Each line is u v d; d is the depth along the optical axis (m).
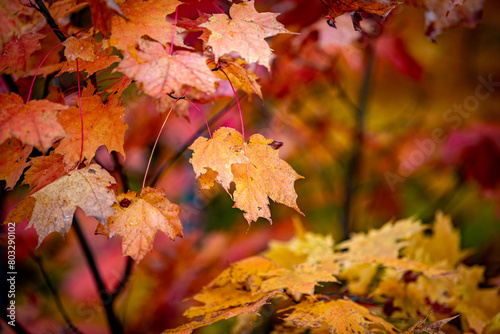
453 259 1.46
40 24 1.24
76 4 1.23
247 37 1.15
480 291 1.40
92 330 1.80
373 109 2.58
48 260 2.01
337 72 2.09
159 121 1.77
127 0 1.15
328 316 1.20
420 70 2.17
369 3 1.18
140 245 1.13
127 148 1.80
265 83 1.59
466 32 2.66
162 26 1.13
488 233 2.52
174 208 1.15
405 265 1.29
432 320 1.31
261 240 2.21
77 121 1.16
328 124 2.25
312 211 2.52
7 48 1.17
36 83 1.36
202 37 1.19
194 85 1.10
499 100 2.62
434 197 2.56
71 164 1.15
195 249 1.99
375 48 1.96
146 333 1.73
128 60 1.10
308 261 1.38
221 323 1.67
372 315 1.24
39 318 1.81
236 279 1.27
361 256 1.33
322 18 1.42
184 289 1.80
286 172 1.17
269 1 1.40
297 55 1.56
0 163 1.17
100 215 1.11
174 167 2.11
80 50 1.17
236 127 2.04
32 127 1.10
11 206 1.54
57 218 1.11
